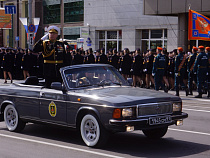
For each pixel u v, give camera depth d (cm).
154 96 750
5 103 934
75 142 812
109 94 754
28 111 871
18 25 4919
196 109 1335
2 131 935
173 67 1975
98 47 3503
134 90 803
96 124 734
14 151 736
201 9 2217
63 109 793
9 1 5016
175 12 2342
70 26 4034
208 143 807
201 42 2461
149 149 749
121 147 764
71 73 829
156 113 734
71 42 3381
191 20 2028
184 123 1054
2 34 5206
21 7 4894
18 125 907
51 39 932
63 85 805
